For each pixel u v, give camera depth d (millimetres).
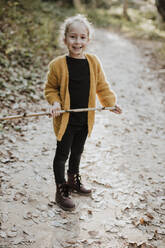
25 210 2805
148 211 3006
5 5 9578
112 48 11594
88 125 2775
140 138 4773
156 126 5320
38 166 3572
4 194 2982
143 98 6734
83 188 3137
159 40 14227
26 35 8359
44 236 2527
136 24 18656
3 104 4914
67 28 2551
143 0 23906
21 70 6367
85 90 2641
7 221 2629
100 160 3920
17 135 4219
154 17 19906
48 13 12312
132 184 3461
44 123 4773
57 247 2428
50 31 9672
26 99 5352
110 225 2750
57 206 2932
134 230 2725
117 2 24328
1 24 8086
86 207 2967
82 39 2543
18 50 7102
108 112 5727
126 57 10445
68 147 2783
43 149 3980
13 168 3447
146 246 2541
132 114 5750
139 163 3992
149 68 9297
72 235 2576
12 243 2408
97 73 2713
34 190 3121
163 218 2936
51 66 2645
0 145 3869
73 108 2678
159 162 4066
